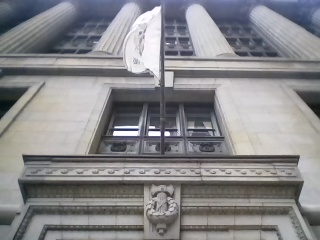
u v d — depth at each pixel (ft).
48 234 18.01
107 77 40.09
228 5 98.32
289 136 29.40
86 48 71.92
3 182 23.08
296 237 17.70
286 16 98.78
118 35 61.00
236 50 73.97
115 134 34.63
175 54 69.92
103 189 19.44
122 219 18.60
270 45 74.95
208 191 19.52
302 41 58.65
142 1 94.84
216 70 40.78
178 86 38.34
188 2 97.30
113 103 38.99
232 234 18.22
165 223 17.80
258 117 32.32
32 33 61.57
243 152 26.73
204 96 38.60
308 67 43.06
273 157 21.25
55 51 70.08
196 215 18.78
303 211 19.92
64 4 91.40
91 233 18.21
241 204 19.03
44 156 20.85
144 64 22.59
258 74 41.24
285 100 35.83
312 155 26.78
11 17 89.40
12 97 38.29
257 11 92.12
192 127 36.52
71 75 40.52
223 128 33.45
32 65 41.39
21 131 29.22
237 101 35.22
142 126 35.68
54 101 34.53
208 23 71.82
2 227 19.42
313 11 96.37
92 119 31.68
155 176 19.62
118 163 20.57
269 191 19.74
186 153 31.01
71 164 20.44
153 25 23.47
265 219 18.74
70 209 18.75
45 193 19.35
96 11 99.71
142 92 38.27
